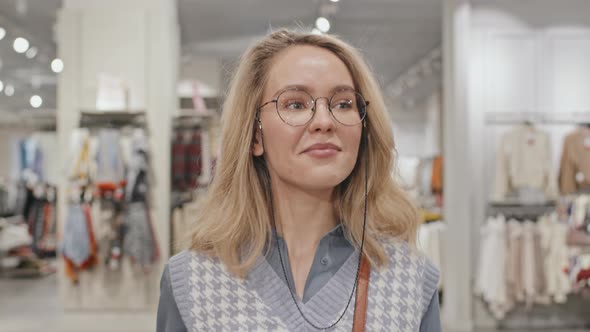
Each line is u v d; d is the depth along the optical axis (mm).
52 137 9531
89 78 5133
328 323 979
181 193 5395
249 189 1062
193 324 992
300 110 1005
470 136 5590
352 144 1006
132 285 5070
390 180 1128
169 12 5355
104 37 5148
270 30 1220
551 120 5555
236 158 1068
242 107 1063
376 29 8047
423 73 10727
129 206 4762
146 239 4746
